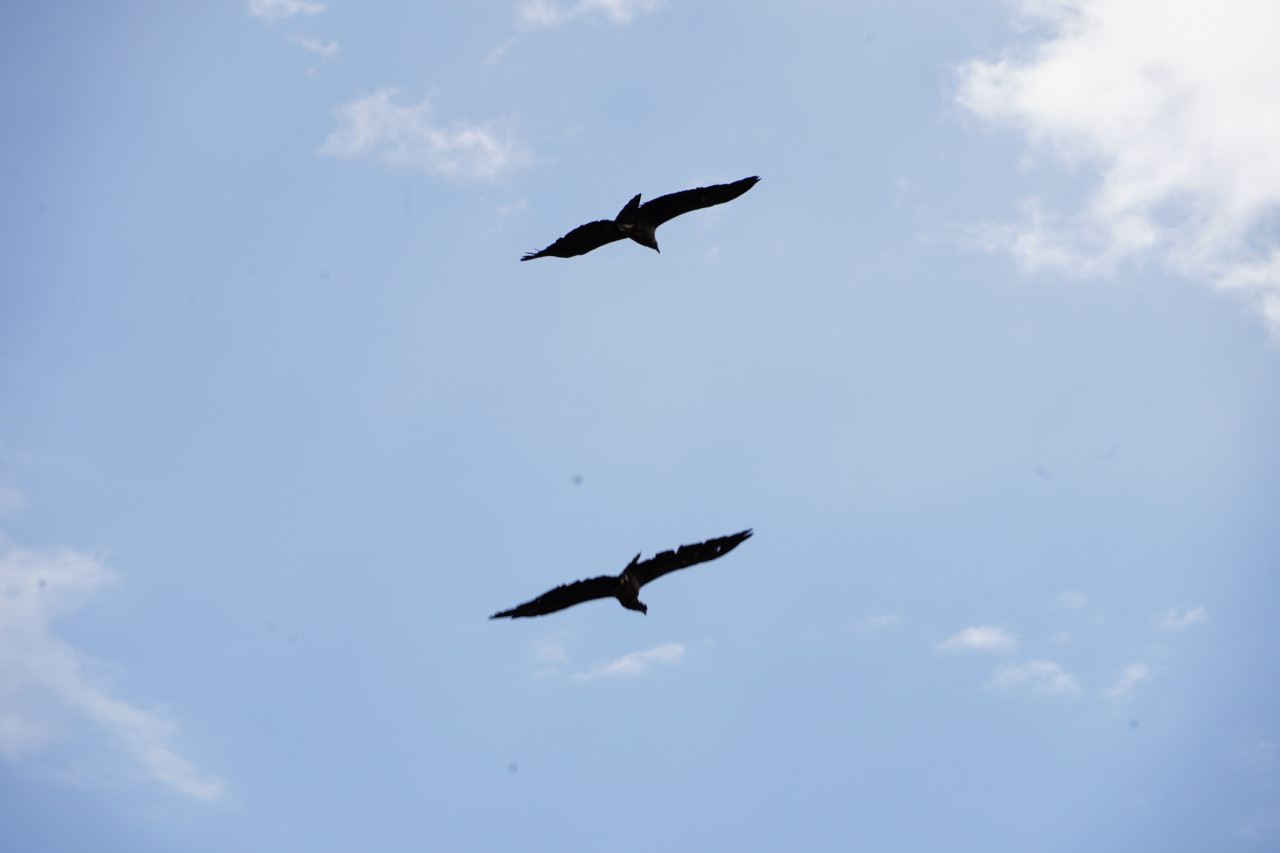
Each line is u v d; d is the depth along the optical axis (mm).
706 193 22547
